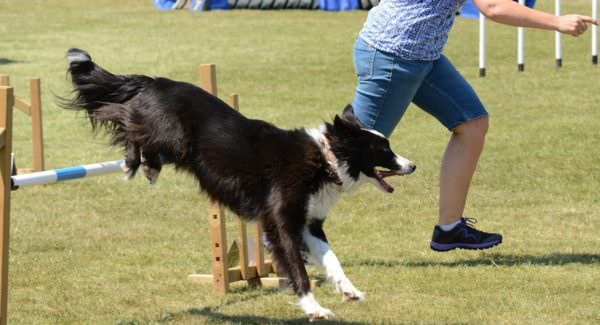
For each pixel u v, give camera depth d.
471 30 29.20
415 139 15.27
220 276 8.02
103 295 7.91
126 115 7.26
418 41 7.93
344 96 19.22
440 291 7.88
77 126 16.80
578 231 10.00
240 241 8.25
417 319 7.10
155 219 10.86
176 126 7.13
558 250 9.23
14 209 11.23
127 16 33.81
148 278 8.47
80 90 7.46
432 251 9.34
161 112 7.15
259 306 7.61
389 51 7.95
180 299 7.84
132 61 23.73
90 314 7.36
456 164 8.48
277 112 17.55
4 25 31.38
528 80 20.58
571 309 7.26
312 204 6.98
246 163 6.96
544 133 15.34
